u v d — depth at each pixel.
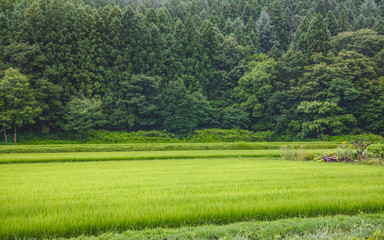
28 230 3.99
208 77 59.81
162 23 63.78
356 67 45.91
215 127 53.34
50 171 12.12
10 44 42.44
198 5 101.56
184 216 4.59
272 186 7.32
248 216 4.83
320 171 11.41
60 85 44.31
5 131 37.81
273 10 89.50
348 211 5.12
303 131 44.56
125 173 11.09
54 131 44.44
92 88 46.91
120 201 5.54
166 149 30.12
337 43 56.69
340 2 103.75
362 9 93.94
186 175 10.20
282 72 52.72
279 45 81.25
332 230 4.14
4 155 21.83
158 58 54.34
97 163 16.72
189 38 60.47
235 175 10.08
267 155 22.92
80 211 4.83
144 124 48.72
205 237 3.89
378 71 48.62
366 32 53.94
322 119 42.88
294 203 5.23
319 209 5.13
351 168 12.80
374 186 7.21
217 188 7.06
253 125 53.12
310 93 47.22
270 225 4.27
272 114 53.41
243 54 63.78
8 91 37.47
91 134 43.38
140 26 55.62
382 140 39.09
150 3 110.25
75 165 15.34
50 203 5.43
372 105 43.62
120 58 50.31
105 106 46.62
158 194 6.30
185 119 48.28
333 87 44.22
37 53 43.66
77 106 42.22
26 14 45.56
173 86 50.78
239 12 96.38
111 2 88.38
